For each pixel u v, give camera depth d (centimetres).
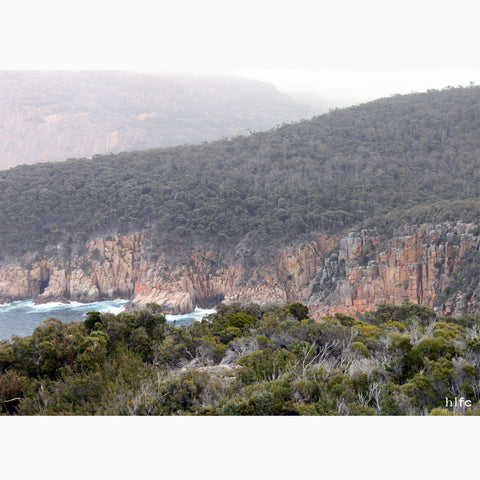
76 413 1961
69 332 2839
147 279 11369
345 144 14700
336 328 3206
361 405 2058
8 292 12019
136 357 2797
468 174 11631
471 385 2234
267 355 2717
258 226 11756
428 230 8775
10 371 2262
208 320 4266
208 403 2091
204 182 13488
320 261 11125
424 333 3691
